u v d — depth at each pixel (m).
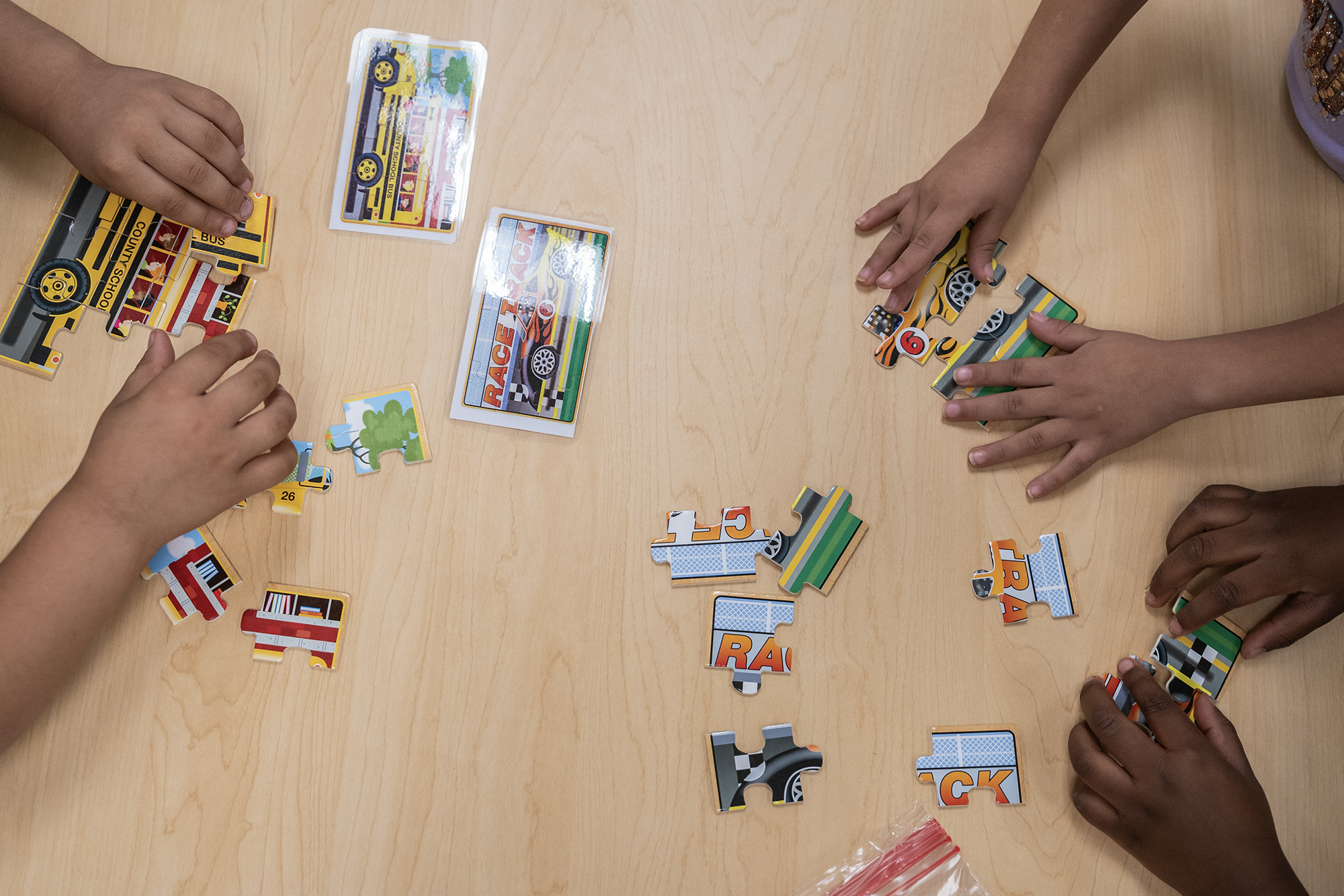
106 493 0.81
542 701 0.91
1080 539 0.97
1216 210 1.03
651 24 1.02
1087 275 1.01
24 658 0.80
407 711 0.90
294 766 0.89
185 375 0.84
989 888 0.91
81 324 0.93
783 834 0.91
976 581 0.96
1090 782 0.91
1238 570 0.93
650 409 0.96
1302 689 0.96
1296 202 1.04
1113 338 0.94
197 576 0.90
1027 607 0.96
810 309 0.99
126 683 0.88
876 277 0.98
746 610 0.94
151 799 0.87
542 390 0.95
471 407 0.95
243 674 0.90
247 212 0.94
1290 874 0.87
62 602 0.80
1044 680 0.95
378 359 0.95
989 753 0.93
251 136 0.97
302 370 0.94
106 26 0.98
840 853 0.91
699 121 1.01
